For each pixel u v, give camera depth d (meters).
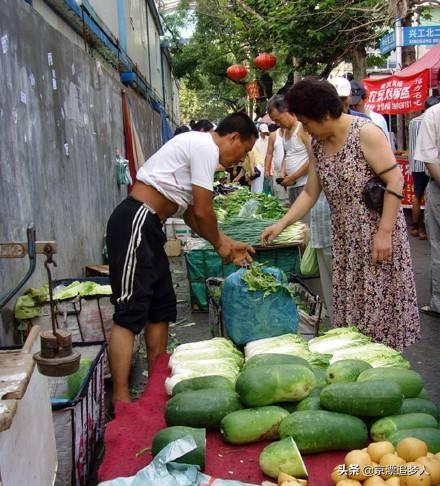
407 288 3.77
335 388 2.39
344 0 11.82
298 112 3.58
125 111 10.89
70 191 6.24
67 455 3.00
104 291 4.54
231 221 6.52
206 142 3.83
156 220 3.86
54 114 5.71
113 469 2.35
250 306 3.74
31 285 4.71
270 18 12.55
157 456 2.19
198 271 6.58
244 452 2.40
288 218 4.10
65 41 6.37
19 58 4.66
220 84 32.53
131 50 13.43
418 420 2.35
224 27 24.05
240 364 3.24
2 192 4.09
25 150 4.70
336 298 3.95
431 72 10.20
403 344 3.80
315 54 12.89
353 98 5.98
